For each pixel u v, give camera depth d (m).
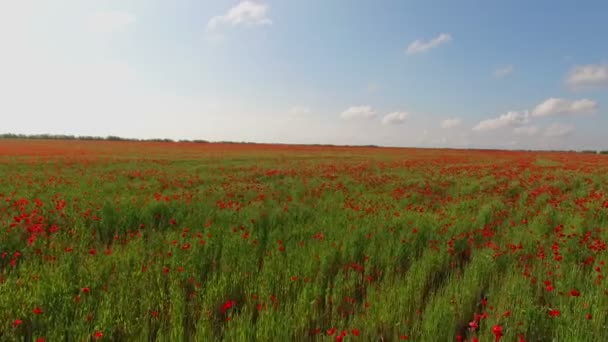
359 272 4.32
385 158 37.06
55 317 3.04
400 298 3.44
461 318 3.39
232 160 28.77
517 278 3.95
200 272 4.21
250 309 3.43
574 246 5.34
